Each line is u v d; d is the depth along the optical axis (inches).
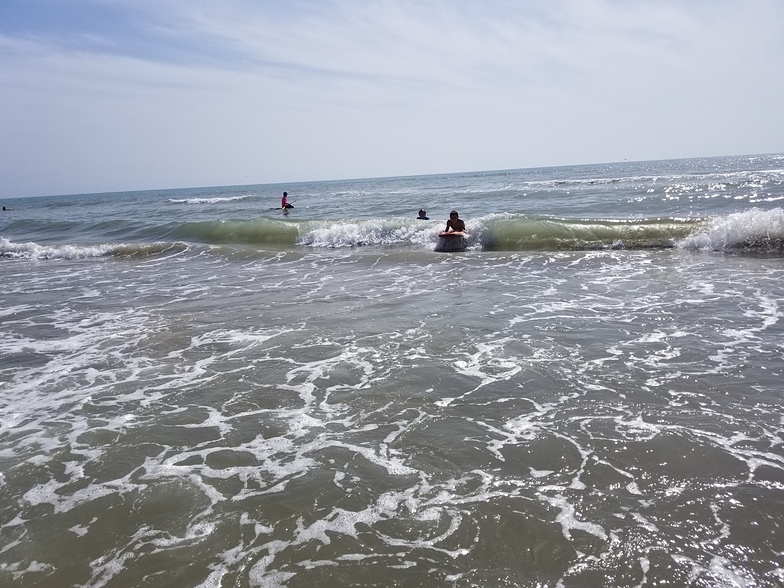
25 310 409.7
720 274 419.8
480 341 286.4
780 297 343.0
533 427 190.9
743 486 150.3
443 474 165.2
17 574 129.9
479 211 981.2
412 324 324.2
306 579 124.7
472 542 134.6
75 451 187.9
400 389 229.3
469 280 449.4
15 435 201.3
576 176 2546.8
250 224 783.7
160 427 203.9
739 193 1003.3
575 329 299.1
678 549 128.2
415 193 1781.5
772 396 203.9
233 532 142.3
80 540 141.3
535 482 158.4
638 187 1312.7
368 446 183.9
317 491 159.0
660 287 388.8
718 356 247.6
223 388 239.0
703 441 174.7
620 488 153.1
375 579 123.7
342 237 713.0
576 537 134.1
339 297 406.6
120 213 1576.0
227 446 187.8
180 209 1641.2
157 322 355.6
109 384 249.3
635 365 242.7
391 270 514.3
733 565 122.3
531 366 247.6
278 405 219.1
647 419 191.9
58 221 1119.6
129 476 170.7
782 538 129.4
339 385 236.7
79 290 481.4
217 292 445.1
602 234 587.2
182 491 161.3
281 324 337.4
